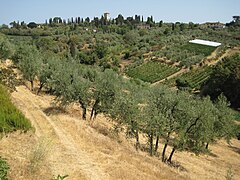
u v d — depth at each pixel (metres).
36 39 159.50
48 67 56.59
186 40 180.25
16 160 15.75
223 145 51.78
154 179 20.34
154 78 123.25
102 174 18.52
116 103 33.47
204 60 137.12
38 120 29.69
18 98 40.59
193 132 31.66
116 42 181.88
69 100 39.16
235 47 160.88
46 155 17.73
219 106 44.62
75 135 26.80
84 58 137.50
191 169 32.31
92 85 39.53
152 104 31.38
